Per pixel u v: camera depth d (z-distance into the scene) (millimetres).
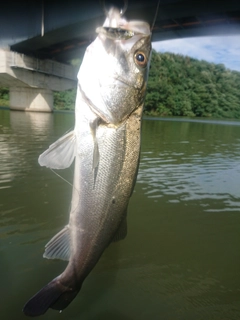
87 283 480
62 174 1027
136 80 352
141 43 352
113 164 354
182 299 457
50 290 346
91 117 345
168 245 606
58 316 411
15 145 1525
